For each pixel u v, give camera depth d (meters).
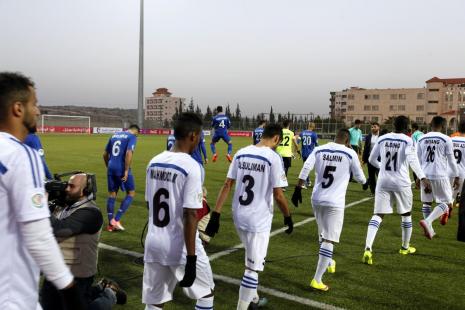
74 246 3.04
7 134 1.69
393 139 5.30
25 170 1.64
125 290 4.16
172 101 128.38
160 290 2.87
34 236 1.63
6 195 1.63
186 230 2.66
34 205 1.64
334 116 89.88
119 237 6.11
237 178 3.68
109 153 6.70
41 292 2.94
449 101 81.00
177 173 2.71
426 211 6.79
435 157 6.57
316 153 4.51
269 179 3.54
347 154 4.34
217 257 5.23
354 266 5.07
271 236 6.40
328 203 4.28
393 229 7.04
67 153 20.17
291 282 4.48
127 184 6.55
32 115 1.80
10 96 1.69
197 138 2.88
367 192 11.12
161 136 46.00
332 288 4.32
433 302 4.02
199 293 2.95
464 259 5.42
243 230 3.56
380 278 4.66
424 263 5.23
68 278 1.73
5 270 1.67
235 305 3.85
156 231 2.80
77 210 3.08
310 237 6.37
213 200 9.39
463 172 7.45
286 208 3.59
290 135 11.84
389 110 85.00
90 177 3.20
